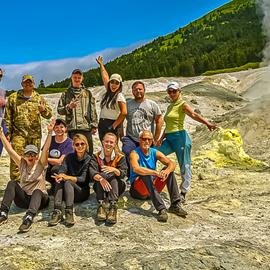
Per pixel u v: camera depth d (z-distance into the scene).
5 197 3.90
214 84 28.92
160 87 28.83
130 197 4.52
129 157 4.25
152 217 4.02
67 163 4.12
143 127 4.50
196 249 3.16
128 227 3.74
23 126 4.49
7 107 4.52
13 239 3.46
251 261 3.04
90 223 3.84
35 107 4.55
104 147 4.07
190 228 3.82
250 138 11.16
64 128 4.47
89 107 4.72
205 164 7.65
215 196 5.17
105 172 4.00
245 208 4.61
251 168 7.50
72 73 4.70
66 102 4.70
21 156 4.17
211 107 20.88
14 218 3.99
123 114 4.43
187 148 4.56
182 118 4.54
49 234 3.57
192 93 23.28
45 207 4.23
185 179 4.62
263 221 4.12
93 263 2.99
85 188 4.26
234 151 8.09
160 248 3.30
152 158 4.16
